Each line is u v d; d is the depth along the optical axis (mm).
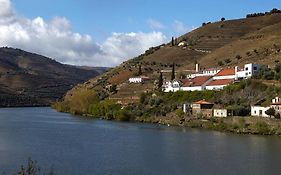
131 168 105562
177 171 102812
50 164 109562
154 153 125125
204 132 178625
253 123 180000
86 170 103375
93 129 190750
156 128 196000
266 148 134250
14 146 138000
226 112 197750
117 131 182875
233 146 138000
